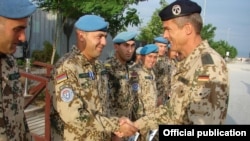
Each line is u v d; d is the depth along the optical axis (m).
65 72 2.33
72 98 2.29
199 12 1.90
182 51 1.95
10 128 1.88
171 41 1.96
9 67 1.94
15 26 1.72
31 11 1.74
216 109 1.68
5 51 1.78
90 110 2.44
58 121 2.44
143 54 4.49
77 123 2.31
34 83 6.15
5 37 1.72
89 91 2.46
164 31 2.00
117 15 8.00
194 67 1.81
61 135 2.43
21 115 2.03
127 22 8.21
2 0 1.68
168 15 1.90
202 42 1.89
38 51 11.35
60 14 7.63
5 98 1.86
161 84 5.72
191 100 1.75
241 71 25.41
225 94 1.71
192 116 1.73
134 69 4.21
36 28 12.31
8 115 1.87
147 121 2.34
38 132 4.84
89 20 2.48
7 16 1.67
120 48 3.58
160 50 5.79
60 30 9.05
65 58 2.46
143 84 4.25
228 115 7.49
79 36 2.52
